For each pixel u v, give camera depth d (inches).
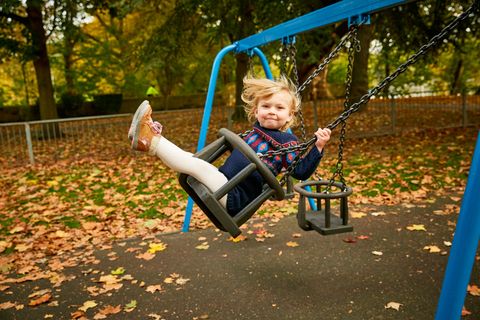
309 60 405.7
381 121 475.5
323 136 96.3
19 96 943.7
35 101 869.8
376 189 237.0
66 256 165.0
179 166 87.7
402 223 180.2
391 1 98.7
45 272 150.2
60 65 839.1
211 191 90.0
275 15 392.5
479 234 71.3
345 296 122.3
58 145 446.6
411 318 109.4
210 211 91.7
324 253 153.0
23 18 506.9
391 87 918.4
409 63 89.4
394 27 412.5
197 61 884.0
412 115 495.8
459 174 259.3
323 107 508.1
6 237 190.4
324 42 425.1
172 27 434.0
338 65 1080.2
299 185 120.6
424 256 146.5
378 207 205.0
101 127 493.4
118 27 933.2
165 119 590.6
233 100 1040.8
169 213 212.4
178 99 1013.2
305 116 517.3
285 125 106.4
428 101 496.7
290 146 98.5
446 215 188.1
